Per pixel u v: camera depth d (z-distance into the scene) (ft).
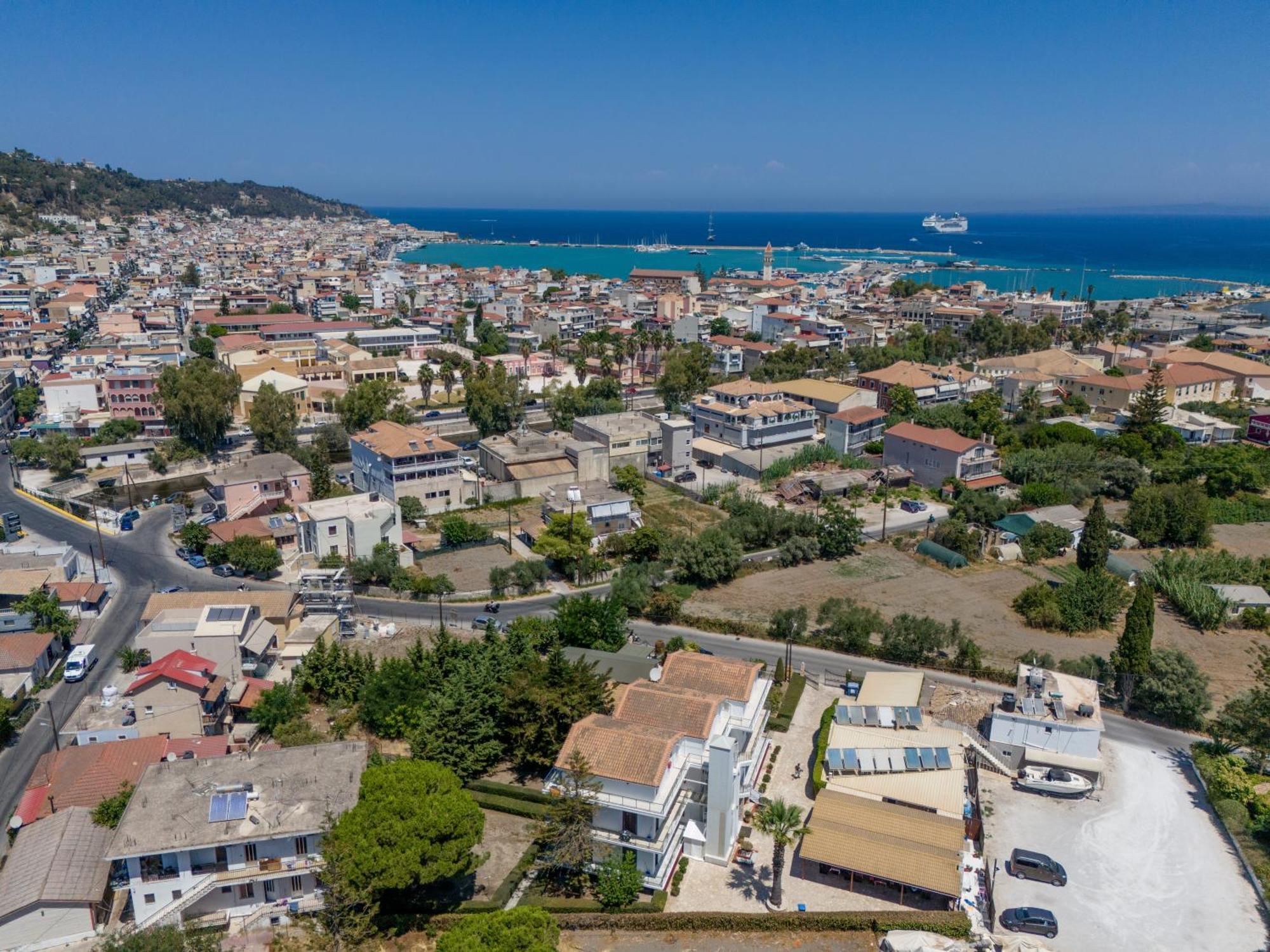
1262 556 429.38
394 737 263.90
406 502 457.68
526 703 249.75
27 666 297.53
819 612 354.54
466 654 290.15
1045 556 430.61
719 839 220.64
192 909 197.77
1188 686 284.20
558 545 399.24
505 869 217.97
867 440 590.14
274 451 571.69
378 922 197.98
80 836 208.44
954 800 237.66
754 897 210.79
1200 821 238.68
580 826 208.23
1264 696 258.16
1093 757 254.68
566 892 211.41
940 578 406.82
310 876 201.05
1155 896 210.38
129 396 606.55
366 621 350.23
